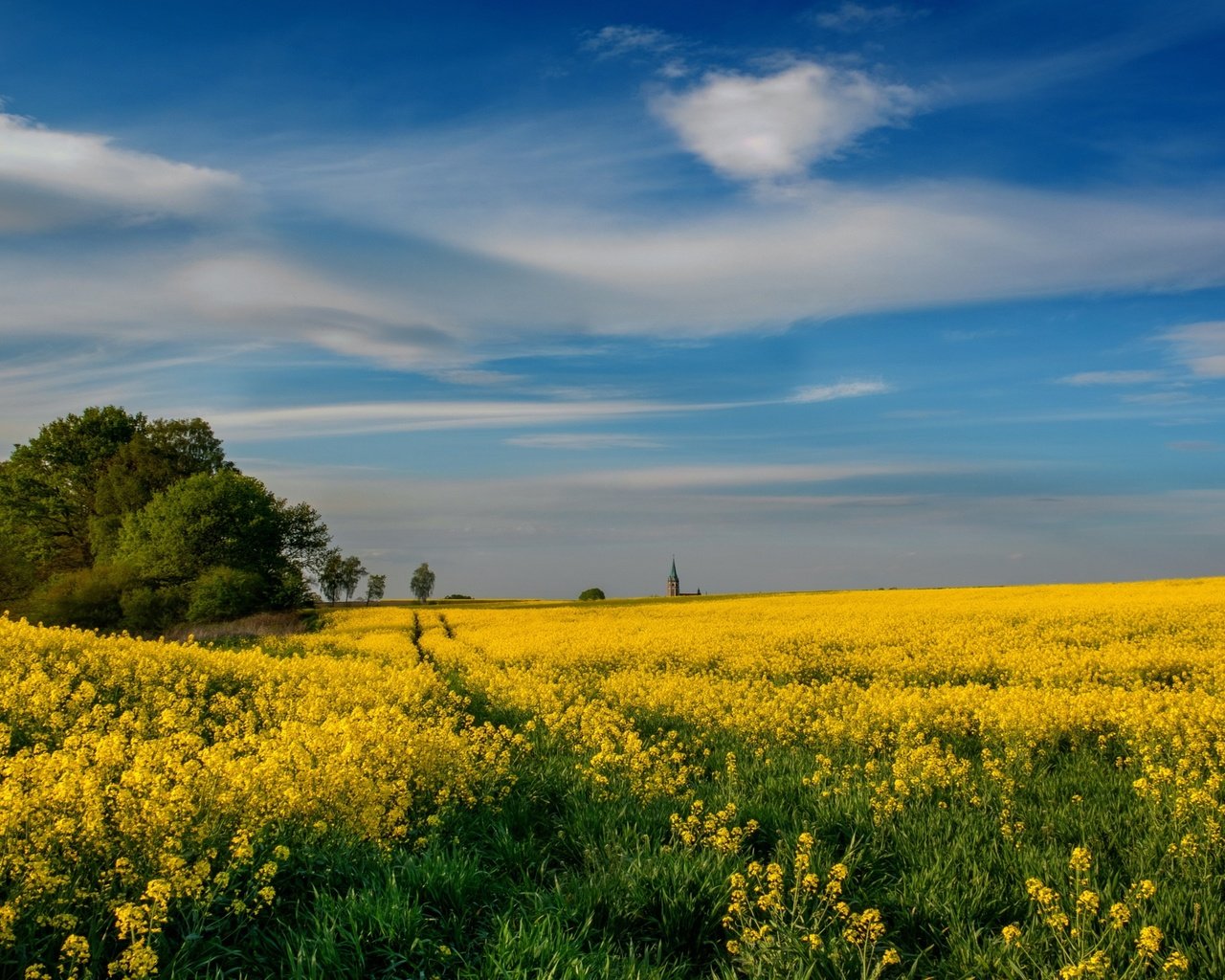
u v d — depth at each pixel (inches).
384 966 195.8
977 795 320.8
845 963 200.8
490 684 657.6
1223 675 621.0
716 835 269.4
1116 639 938.1
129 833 209.8
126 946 186.2
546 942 199.2
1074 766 374.9
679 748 441.7
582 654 895.1
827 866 251.4
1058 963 195.3
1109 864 252.8
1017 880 241.8
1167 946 202.5
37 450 2182.6
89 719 425.7
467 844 278.1
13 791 218.2
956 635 992.9
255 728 470.9
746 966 203.8
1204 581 2076.8
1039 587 2303.2
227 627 1739.7
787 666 768.3
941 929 221.5
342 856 239.5
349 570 3964.1
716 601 2554.1
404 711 518.9
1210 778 328.5
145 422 2399.1
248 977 185.8
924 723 460.8
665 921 223.5
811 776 357.7
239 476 2202.3
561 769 379.2
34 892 182.7
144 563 1909.4
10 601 1791.3
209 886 202.8
